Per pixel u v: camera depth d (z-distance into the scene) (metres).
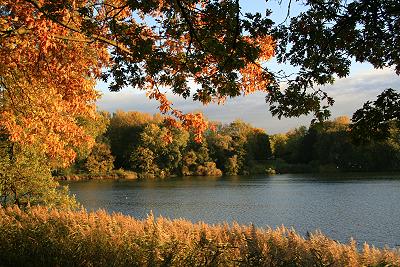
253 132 113.25
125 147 90.00
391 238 23.52
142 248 8.48
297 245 7.21
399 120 6.16
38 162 16.03
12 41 9.87
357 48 7.29
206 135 96.62
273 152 118.44
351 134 6.55
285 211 34.69
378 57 7.24
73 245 9.84
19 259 10.71
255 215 33.22
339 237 24.33
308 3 7.42
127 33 8.23
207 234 8.15
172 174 88.94
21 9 9.03
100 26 9.18
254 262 7.00
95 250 9.34
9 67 10.74
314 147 94.19
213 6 7.32
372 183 57.50
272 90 7.79
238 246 7.54
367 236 24.28
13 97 11.91
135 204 40.56
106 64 11.91
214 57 7.55
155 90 11.40
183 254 7.86
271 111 7.93
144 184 65.75
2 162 15.32
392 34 6.71
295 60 7.71
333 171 88.12
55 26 8.98
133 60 8.09
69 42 10.92
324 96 7.69
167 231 8.82
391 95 6.12
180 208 37.66
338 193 46.25
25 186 15.78
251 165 97.88
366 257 6.67
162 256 8.10
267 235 7.86
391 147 77.00
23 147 15.36
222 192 51.78
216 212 35.09
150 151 84.38
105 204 40.62
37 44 10.12
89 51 11.59
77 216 11.20
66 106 12.04
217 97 9.58
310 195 45.53
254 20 7.24
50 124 12.02
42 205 15.93
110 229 9.60
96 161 79.12
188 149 92.31
